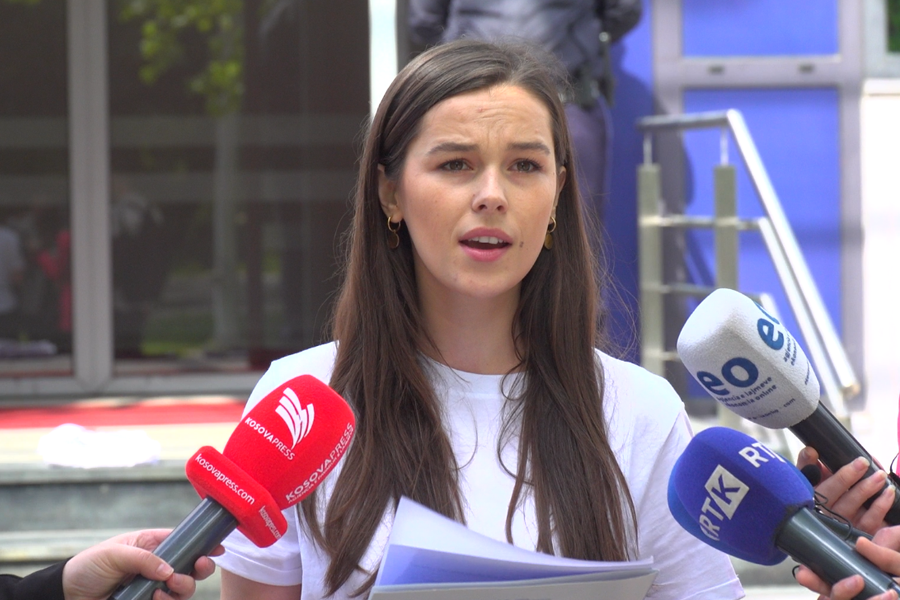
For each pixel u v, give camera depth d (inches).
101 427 186.9
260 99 214.8
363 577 62.0
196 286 216.8
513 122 62.4
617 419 67.7
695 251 212.2
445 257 63.0
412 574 54.4
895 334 214.1
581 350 68.4
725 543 56.7
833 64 212.7
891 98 213.3
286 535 65.4
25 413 200.8
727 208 184.9
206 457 54.6
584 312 69.0
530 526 63.2
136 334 216.5
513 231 62.4
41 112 211.5
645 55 211.5
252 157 215.5
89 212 213.6
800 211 213.9
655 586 67.2
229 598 67.6
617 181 211.2
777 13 212.2
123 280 215.6
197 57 213.6
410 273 68.4
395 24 155.0
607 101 182.7
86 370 215.2
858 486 57.6
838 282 213.9
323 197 216.2
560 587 52.9
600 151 178.1
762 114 213.0
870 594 50.6
